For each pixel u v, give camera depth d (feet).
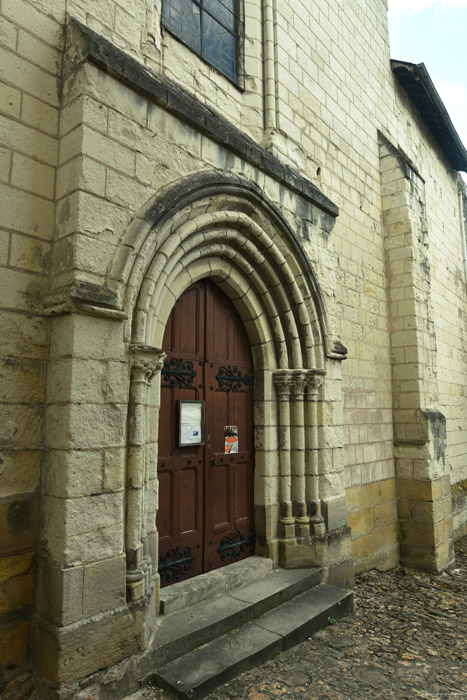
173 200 12.18
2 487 9.61
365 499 21.20
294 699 10.78
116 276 10.74
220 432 15.75
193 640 11.70
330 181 21.33
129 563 10.66
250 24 18.35
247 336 17.35
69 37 11.28
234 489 16.02
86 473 9.88
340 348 18.61
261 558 16.06
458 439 33.27
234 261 16.06
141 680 10.43
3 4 10.46
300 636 13.37
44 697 9.17
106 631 9.80
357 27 25.30
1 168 10.06
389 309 24.85
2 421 9.66
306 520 16.58
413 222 25.35
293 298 17.31
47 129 10.91
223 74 16.75
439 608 17.51
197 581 13.84
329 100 21.90
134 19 13.17
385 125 27.14
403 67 28.32
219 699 10.50
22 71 10.61
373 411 22.54
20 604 9.71
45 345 10.45
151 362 11.42
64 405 9.86
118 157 11.21
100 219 10.64
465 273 39.34
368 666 12.56
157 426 12.41
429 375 24.85
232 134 14.70
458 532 30.01
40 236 10.57
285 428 17.02
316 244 18.52
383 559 21.86
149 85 11.95
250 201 15.33
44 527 9.91
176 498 14.05
